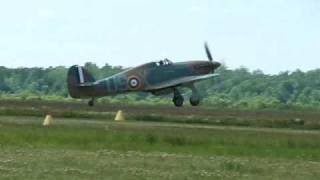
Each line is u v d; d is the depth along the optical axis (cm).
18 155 11994
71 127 17100
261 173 10756
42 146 13588
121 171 10400
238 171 10881
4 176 9481
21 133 15262
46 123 18100
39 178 9475
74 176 9769
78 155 12288
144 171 10500
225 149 13988
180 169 10881
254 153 13575
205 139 15212
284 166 11725
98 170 10419
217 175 10356
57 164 10938
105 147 13738
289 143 15038
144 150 13500
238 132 17188
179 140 14862
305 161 12656
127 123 19088
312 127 19475
